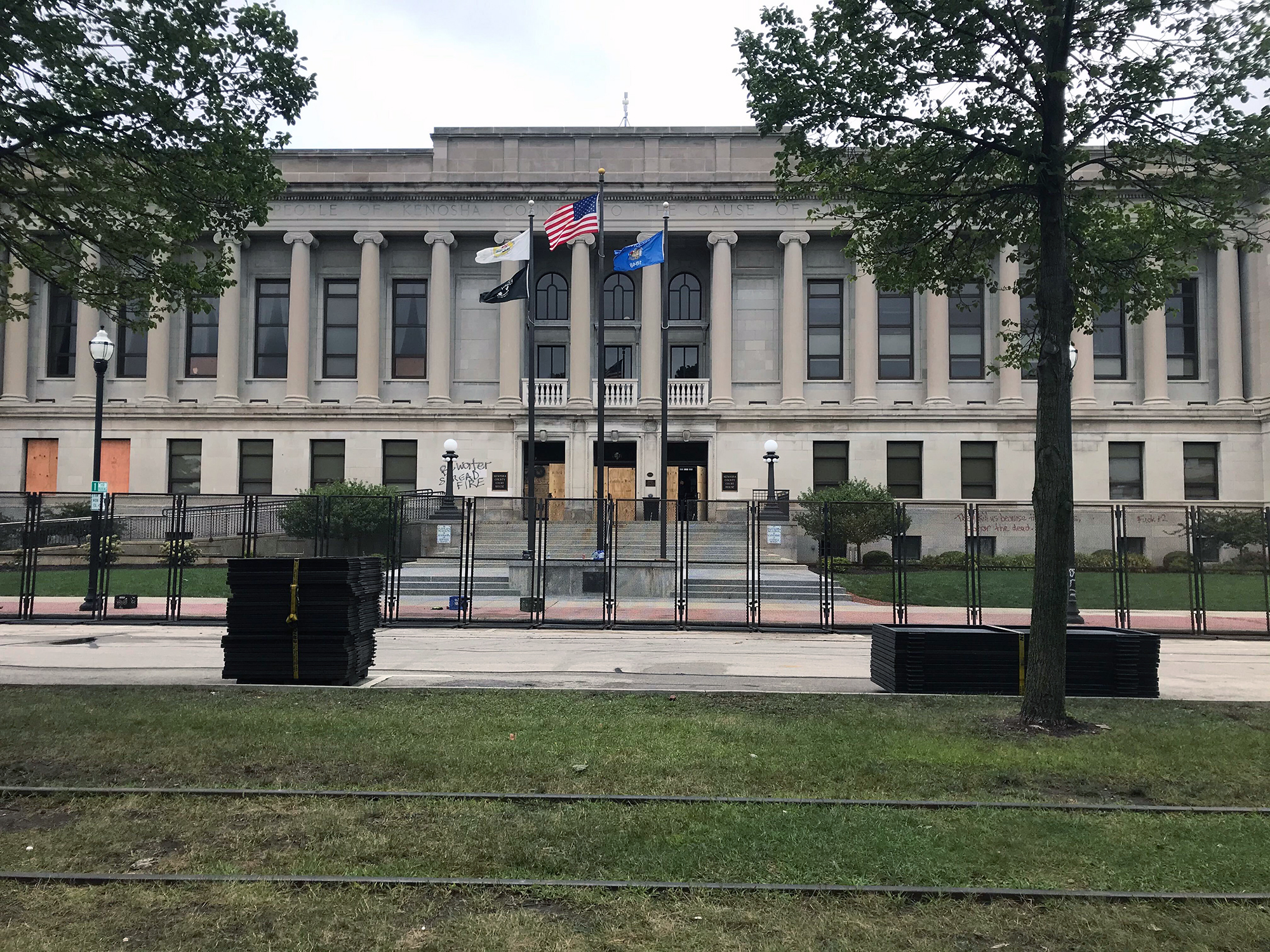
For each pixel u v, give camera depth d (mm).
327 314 46000
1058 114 11141
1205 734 9961
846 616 23484
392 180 44250
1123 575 22484
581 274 44000
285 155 44406
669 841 6340
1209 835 6668
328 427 43875
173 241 14242
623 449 44594
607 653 16859
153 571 31250
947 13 10773
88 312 44188
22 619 20703
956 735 9797
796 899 5367
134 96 12297
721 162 44312
